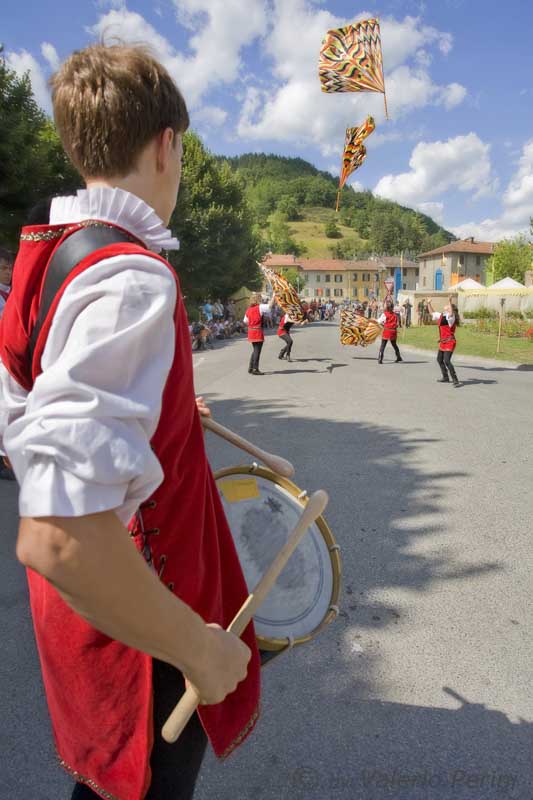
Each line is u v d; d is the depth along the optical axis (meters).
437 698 2.46
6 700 2.42
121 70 0.92
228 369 13.96
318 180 191.25
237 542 1.60
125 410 0.73
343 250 147.12
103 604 0.72
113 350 0.74
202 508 1.03
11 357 0.95
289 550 1.16
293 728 2.28
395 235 145.38
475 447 6.38
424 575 3.51
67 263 0.85
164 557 0.97
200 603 1.04
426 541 3.97
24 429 0.73
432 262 77.56
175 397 0.93
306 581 1.63
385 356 17.61
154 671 1.02
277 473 1.68
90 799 1.11
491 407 8.77
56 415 0.71
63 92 0.94
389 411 8.42
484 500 4.74
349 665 2.68
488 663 2.69
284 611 1.55
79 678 1.01
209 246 30.45
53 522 0.69
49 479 0.69
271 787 2.01
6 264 4.66
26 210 14.00
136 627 0.74
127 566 0.72
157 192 1.01
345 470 5.54
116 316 0.75
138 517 0.95
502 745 2.20
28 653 2.73
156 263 0.82
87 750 1.03
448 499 4.76
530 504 4.65
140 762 1.00
